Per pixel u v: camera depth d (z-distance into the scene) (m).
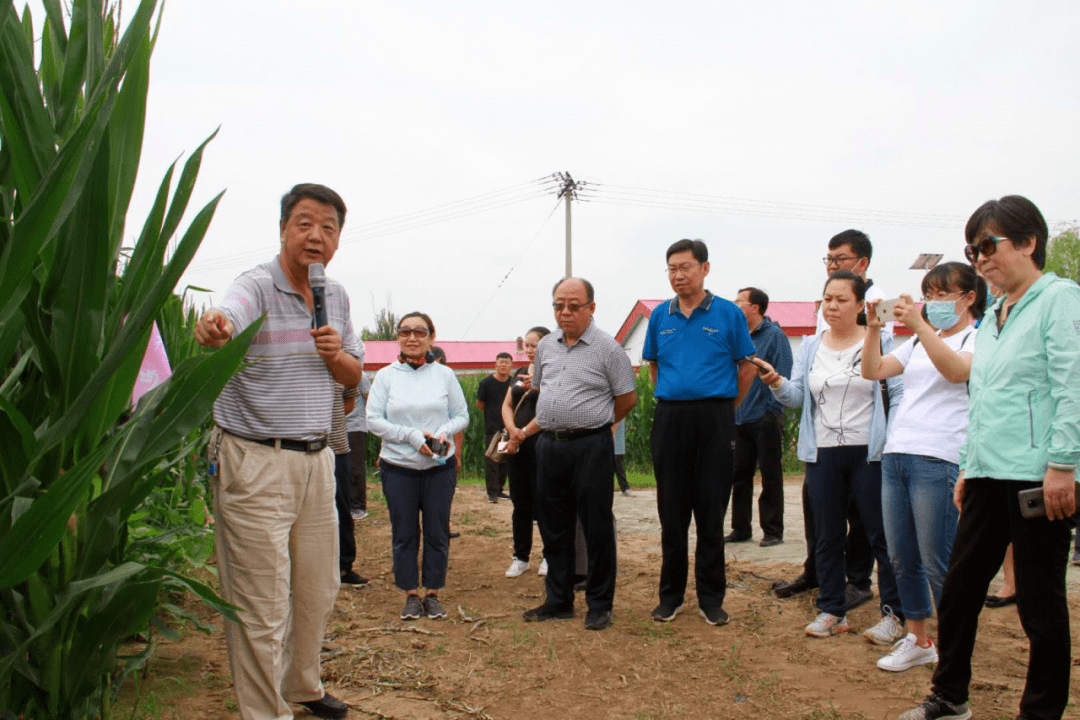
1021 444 2.90
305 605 3.20
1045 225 3.04
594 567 4.59
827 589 4.44
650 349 4.84
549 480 4.68
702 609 4.67
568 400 4.56
